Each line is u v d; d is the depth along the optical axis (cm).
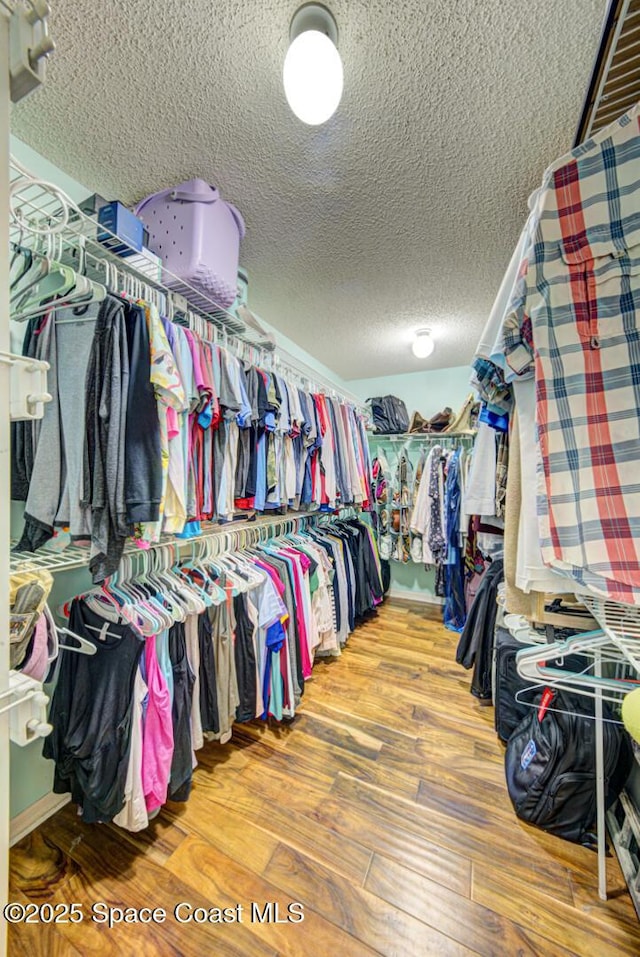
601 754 104
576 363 63
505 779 137
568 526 62
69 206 92
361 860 108
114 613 106
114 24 82
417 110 100
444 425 317
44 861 106
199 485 127
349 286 196
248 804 125
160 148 115
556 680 108
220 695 141
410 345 284
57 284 108
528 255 69
